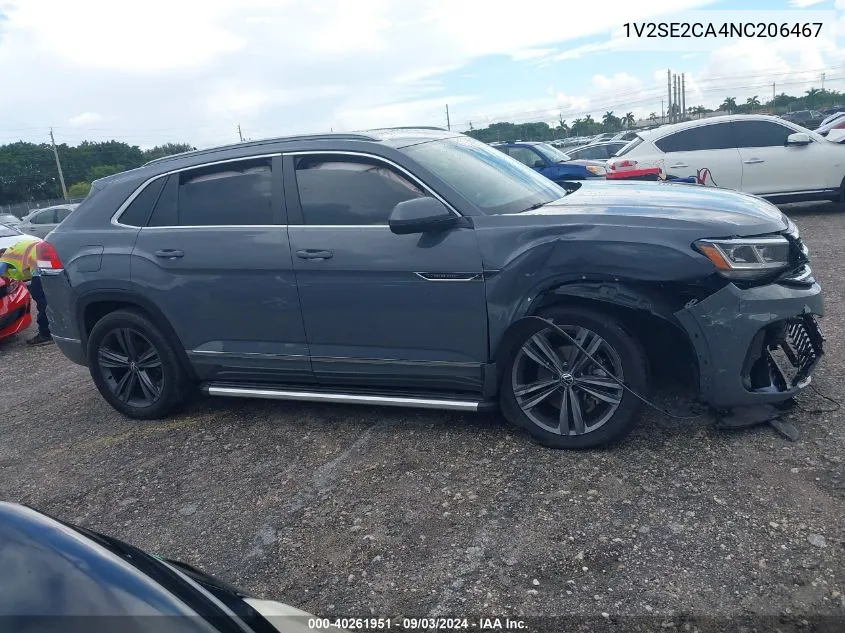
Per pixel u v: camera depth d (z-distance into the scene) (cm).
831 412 412
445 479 391
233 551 353
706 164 1160
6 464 493
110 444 499
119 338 514
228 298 464
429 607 296
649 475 371
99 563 186
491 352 410
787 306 373
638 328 400
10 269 848
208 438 484
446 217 397
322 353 450
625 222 380
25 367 750
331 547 345
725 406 385
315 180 445
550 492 366
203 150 488
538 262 387
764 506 334
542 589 298
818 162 1132
